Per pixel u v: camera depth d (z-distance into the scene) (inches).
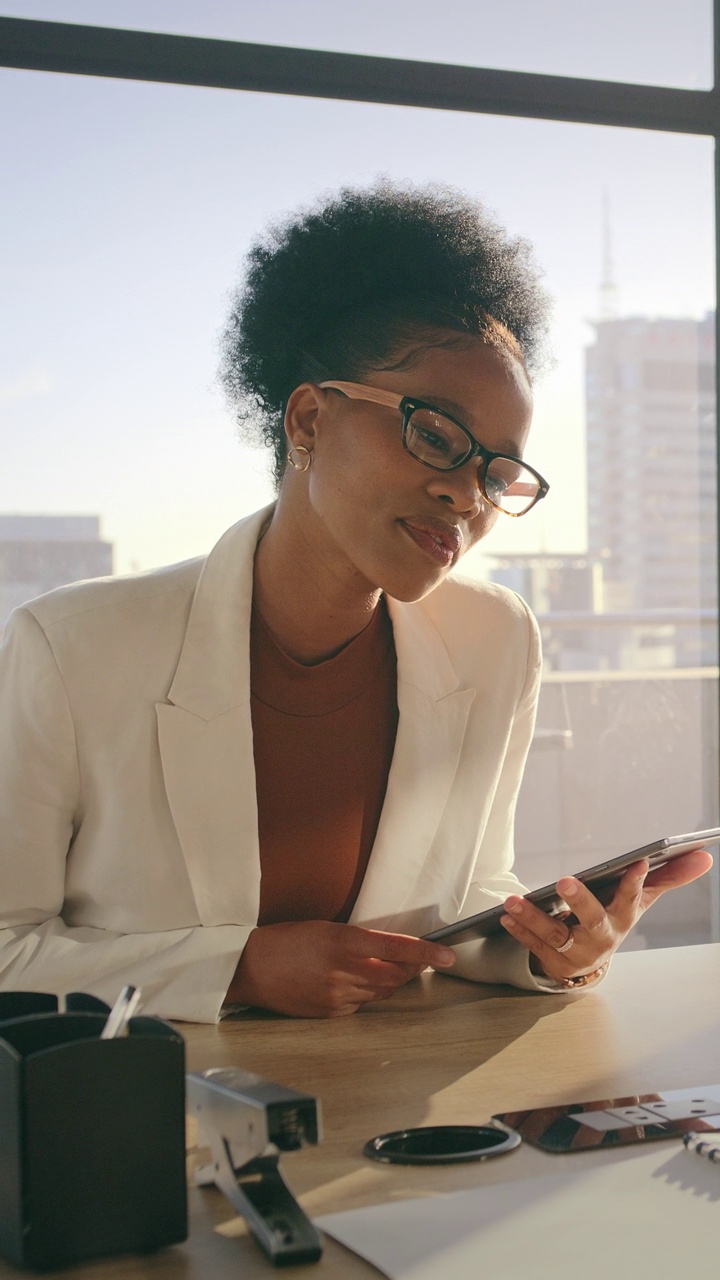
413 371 43.6
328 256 47.1
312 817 52.2
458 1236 26.1
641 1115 33.4
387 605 53.7
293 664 50.8
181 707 49.3
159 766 49.7
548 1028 43.3
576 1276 24.3
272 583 50.2
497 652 56.7
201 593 51.3
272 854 51.8
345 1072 38.2
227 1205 28.3
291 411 46.0
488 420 43.7
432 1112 34.4
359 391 43.9
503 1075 37.7
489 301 45.9
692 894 125.3
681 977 50.8
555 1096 35.6
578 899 45.2
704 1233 26.1
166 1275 24.9
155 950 46.6
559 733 128.4
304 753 51.9
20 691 50.0
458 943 49.3
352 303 45.9
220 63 92.2
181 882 49.7
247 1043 41.7
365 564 44.9
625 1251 25.4
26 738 49.4
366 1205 28.0
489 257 46.8
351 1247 25.8
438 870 53.9
